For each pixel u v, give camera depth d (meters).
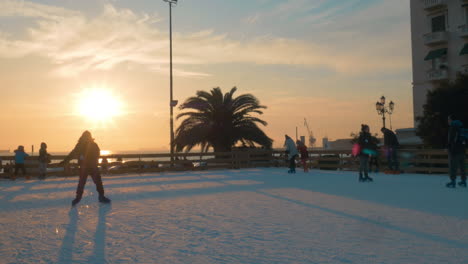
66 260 4.42
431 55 33.06
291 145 19.81
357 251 4.67
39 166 17.25
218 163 23.78
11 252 4.77
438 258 4.33
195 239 5.40
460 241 5.08
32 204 9.06
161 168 21.52
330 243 5.08
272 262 4.29
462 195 9.81
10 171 16.98
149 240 5.36
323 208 7.99
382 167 19.30
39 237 5.57
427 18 34.25
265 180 15.34
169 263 4.29
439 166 18.02
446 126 21.38
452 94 21.69
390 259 4.32
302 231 5.83
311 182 14.20
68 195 10.96
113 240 5.37
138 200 9.61
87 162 8.94
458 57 31.84
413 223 6.30
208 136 27.16
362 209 7.80
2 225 6.48
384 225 6.18
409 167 18.53
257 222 6.57
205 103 26.64
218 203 8.90
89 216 7.32
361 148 14.06
